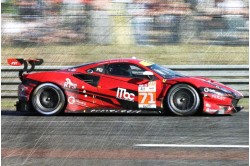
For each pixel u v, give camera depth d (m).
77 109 24.39
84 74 24.52
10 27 36.62
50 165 13.98
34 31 36.66
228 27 36.91
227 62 36.31
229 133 18.92
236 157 14.73
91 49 36.62
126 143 17.08
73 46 36.25
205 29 36.91
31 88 24.36
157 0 36.34
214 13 36.94
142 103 24.05
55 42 36.72
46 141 17.52
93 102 24.36
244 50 36.78
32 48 36.44
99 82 24.39
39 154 15.44
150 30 36.53
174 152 15.54
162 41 36.62
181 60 36.16
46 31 36.66
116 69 24.53
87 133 19.11
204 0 36.81
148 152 15.58
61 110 24.34
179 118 22.98
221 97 23.67
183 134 18.73
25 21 36.72
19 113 25.61
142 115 24.34
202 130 19.61
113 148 16.25
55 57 36.28
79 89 24.36
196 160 14.38
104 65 24.66
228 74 29.89
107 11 36.41
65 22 36.50
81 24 36.62
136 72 24.34
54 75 24.48
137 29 36.50
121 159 14.65
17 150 16.06
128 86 24.17
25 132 19.42
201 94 23.55
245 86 29.06
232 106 23.97
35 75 24.59
